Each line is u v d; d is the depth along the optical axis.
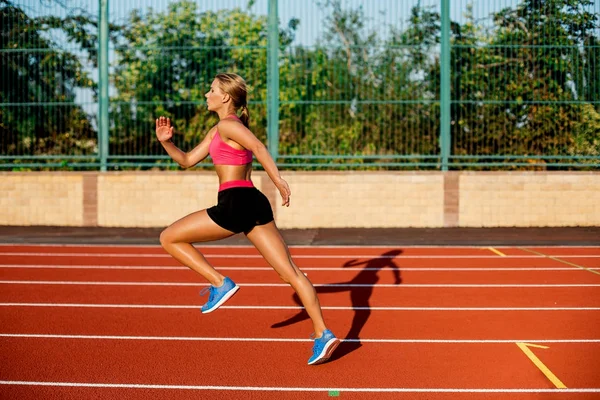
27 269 9.98
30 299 7.82
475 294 8.11
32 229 14.56
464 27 14.46
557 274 9.51
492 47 14.45
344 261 10.77
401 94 14.47
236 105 5.17
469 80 14.52
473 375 5.02
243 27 14.75
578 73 14.38
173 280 9.05
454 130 14.60
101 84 14.84
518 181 14.65
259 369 5.16
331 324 6.63
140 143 14.95
